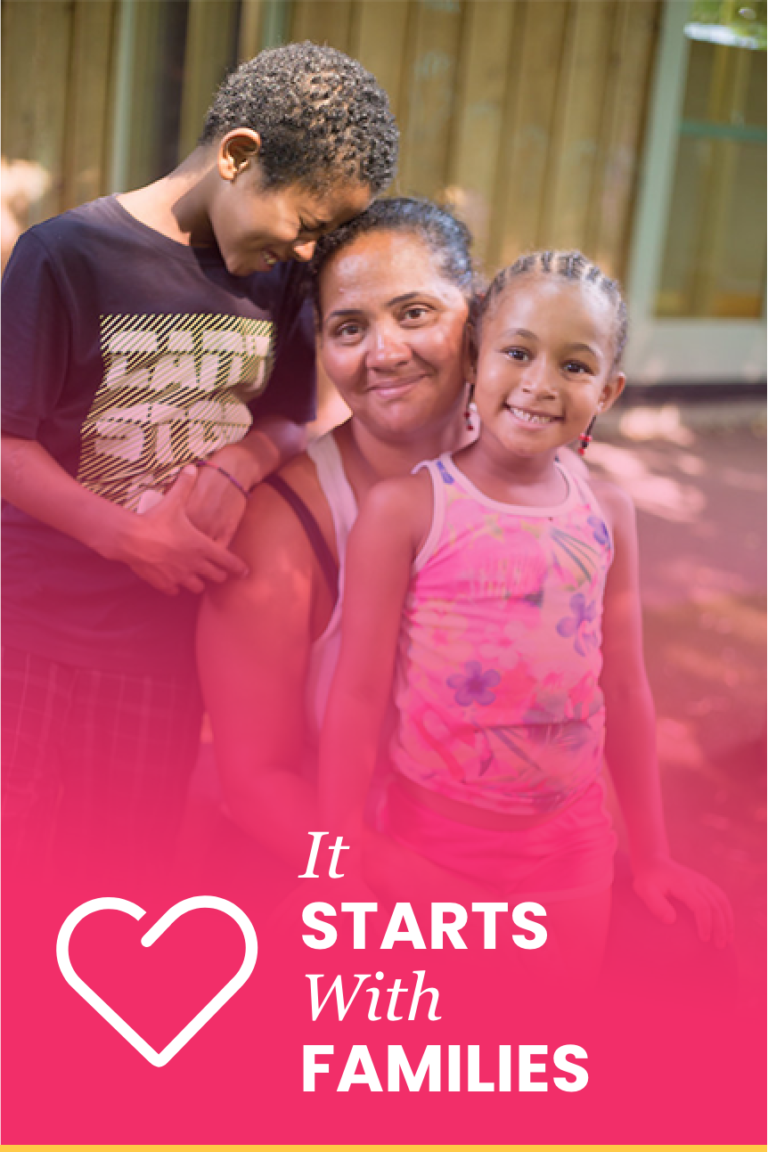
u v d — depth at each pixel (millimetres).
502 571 1552
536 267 1536
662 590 4406
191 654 1937
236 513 1745
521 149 5738
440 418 1703
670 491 5633
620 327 1565
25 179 5684
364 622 1594
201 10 5199
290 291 1896
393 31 5184
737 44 6406
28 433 1757
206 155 1734
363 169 1638
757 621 4191
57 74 5574
